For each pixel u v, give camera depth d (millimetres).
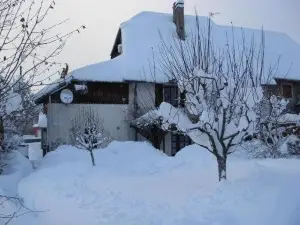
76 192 8797
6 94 3557
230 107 7207
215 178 8602
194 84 7492
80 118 20266
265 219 5059
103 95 21328
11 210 7086
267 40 27609
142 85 21297
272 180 6660
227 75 7656
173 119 7328
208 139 7676
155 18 26109
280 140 14031
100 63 21672
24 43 3408
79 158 16594
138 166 14320
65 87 20359
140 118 19172
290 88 24781
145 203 6910
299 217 4852
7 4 3373
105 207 7000
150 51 22766
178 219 5641
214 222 5270
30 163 15289
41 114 25328
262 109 8562
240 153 14594
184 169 11758
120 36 26422
